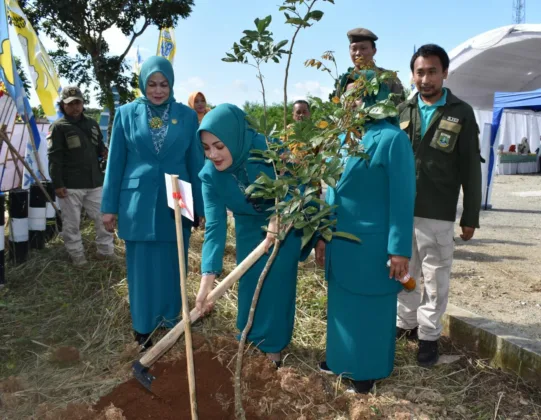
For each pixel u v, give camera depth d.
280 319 3.07
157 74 3.34
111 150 3.46
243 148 2.74
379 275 2.72
